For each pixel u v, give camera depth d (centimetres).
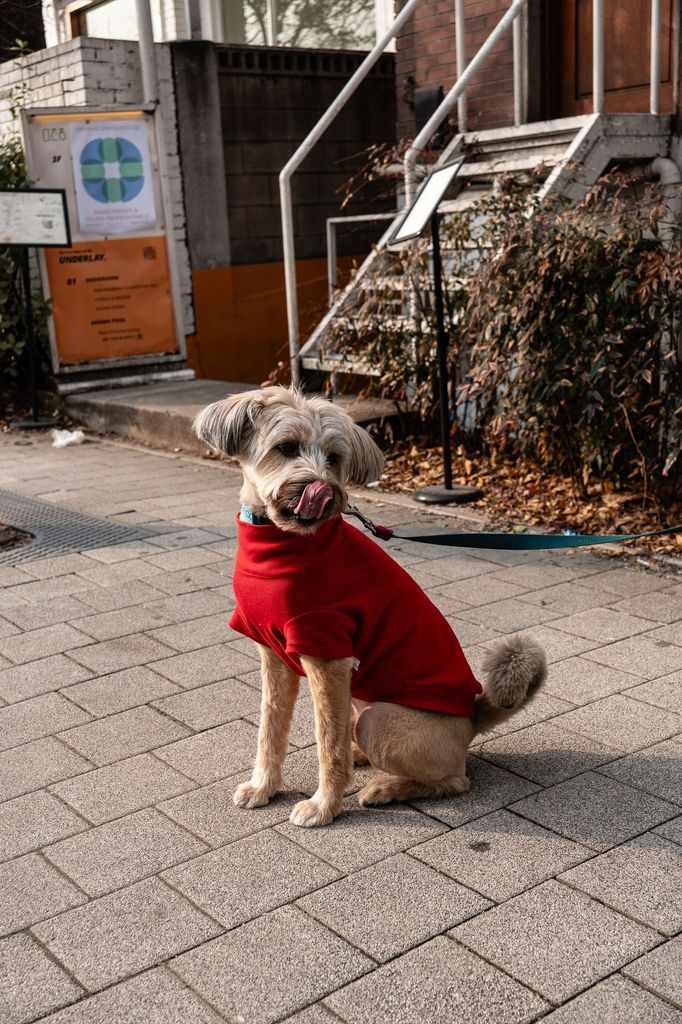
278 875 288
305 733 377
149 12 1047
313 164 1209
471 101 935
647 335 625
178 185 1118
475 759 355
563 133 770
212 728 379
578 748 359
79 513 684
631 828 308
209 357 1174
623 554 568
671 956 249
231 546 604
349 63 1210
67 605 512
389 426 779
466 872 287
